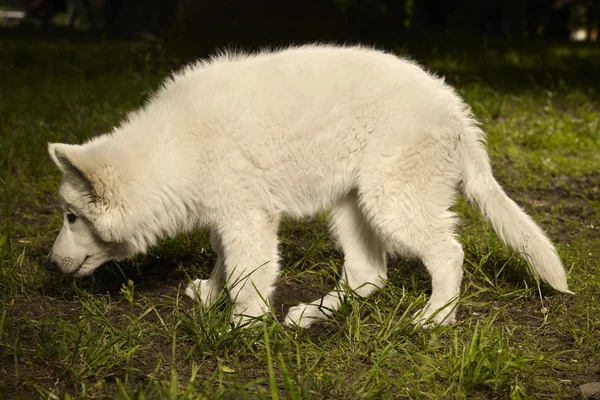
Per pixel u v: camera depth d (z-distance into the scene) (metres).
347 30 14.16
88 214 3.80
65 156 3.65
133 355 3.51
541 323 4.02
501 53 14.78
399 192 3.84
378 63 3.98
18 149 6.79
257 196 3.84
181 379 3.33
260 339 3.65
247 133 3.80
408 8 24.88
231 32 13.45
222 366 3.44
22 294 4.28
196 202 3.89
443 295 3.93
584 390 3.27
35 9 23.34
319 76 3.90
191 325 3.73
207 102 3.85
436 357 3.52
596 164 7.31
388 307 4.16
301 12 13.80
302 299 4.45
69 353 3.44
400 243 3.92
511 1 22.12
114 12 19.39
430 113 3.82
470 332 3.75
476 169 4.06
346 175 3.95
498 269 4.64
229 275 3.85
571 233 5.51
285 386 3.11
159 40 14.33
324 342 3.64
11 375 3.31
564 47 16.94
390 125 3.81
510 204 4.13
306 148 3.87
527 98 9.70
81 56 12.32
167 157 3.80
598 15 25.33
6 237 4.68
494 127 8.23
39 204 5.96
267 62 4.01
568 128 8.25
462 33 18.77
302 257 4.91
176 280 4.66
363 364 3.53
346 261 4.31
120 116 7.85
